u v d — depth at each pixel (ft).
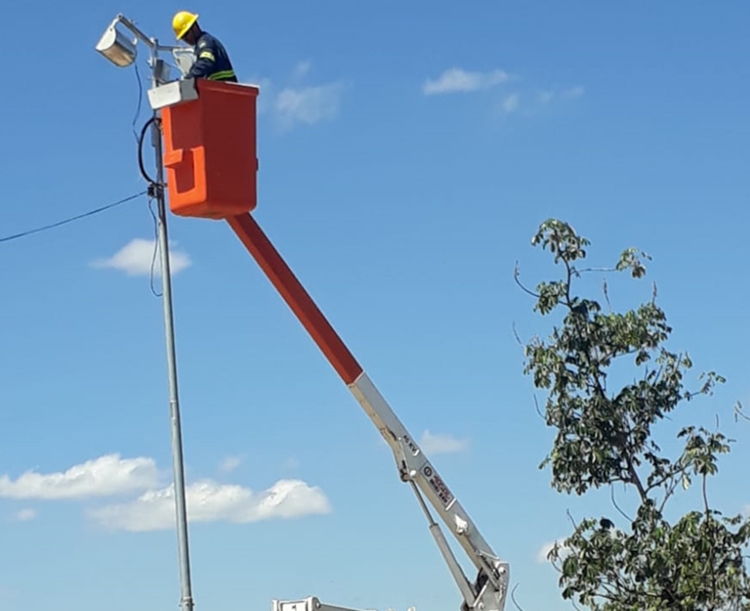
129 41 42.34
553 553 49.14
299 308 42.93
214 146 39.40
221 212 40.09
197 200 39.37
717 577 47.44
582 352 49.85
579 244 49.83
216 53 40.60
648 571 47.85
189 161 39.52
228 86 39.78
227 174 39.60
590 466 49.26
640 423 49.93
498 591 46.50
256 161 40.47
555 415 49.52
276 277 42.27
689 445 48.24
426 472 45.98
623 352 50.16
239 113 40.04
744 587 47.50
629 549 48.26
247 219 41.55
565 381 49.24
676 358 49.98
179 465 43.32
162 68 42.78
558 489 49.57
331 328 43.73
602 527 48.96
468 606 46.11
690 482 48.16
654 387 49.83
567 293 49.93
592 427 49.21
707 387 49.88
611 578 48.62
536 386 49.80
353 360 44.34
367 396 44.80
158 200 43.88
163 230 43.93
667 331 50.11
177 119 39.75
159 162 43.88
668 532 47.80
